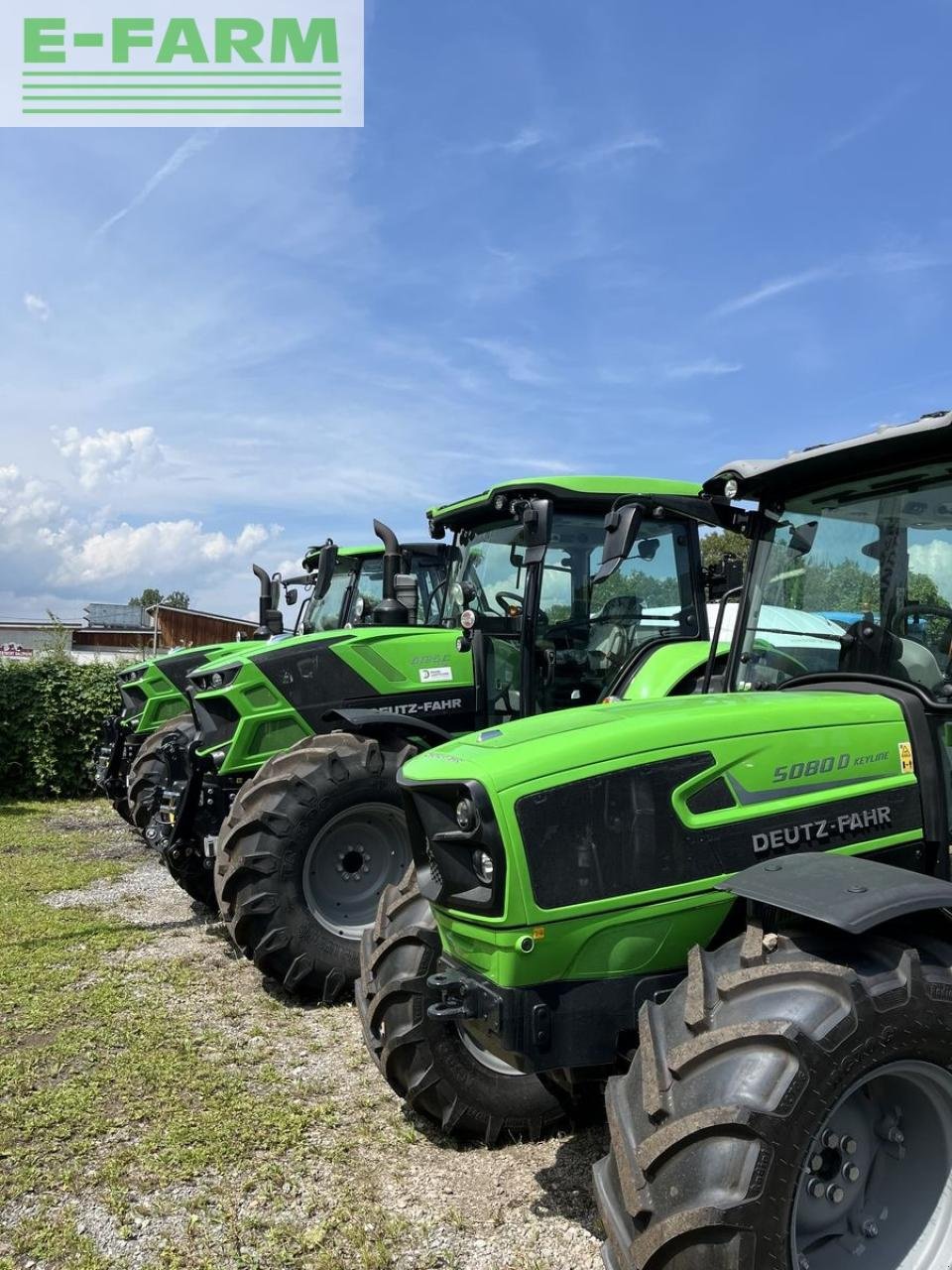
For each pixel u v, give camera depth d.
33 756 11.55
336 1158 3.29
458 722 5.87
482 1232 2.87
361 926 4.92
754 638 3.49
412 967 3.32
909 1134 2.39
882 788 2.88
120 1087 3.79
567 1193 3.08
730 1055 2.16
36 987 4.90
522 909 2.54
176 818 5.83
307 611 9.91
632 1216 2.12
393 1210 2.98
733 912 2.71
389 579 6.23
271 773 4.95
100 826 9.77
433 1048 3.29
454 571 6.26
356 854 4.97
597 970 2.62
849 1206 2.30
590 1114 3.47
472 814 2.61
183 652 9.14
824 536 3.33
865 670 3.15
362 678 5.74
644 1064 2.27
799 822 2.77
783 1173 2.03
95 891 7.00
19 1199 3.05
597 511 5.52
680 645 5.15
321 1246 2.81
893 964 2.25
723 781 2.73
